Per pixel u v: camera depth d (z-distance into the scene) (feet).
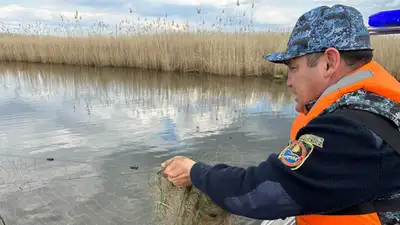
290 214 3.13
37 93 31.50
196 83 36.70
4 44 61.82
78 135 18.08
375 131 2.90
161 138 17.33
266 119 21.12
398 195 3.03
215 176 3.58
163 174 4.82
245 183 3.32
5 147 16.17
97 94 31.04
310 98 3.59
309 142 3.10
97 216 9.76
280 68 37.88
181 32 45.73
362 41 3.26
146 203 10.27
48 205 10.43
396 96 3.03
